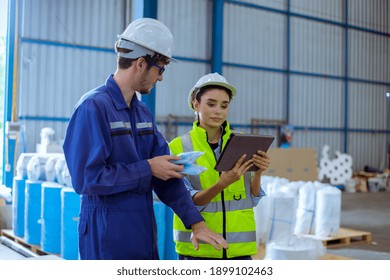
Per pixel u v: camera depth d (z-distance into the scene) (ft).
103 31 28.91
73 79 27.96
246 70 35.14
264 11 35.83
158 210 11.09
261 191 6.60
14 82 23.77
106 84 5.23
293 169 28.73
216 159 6.46
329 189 17.20
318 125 39.24
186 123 32.45
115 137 4.99
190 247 6.32
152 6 15.84
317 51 38.99
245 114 35.27
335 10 39.93
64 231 11.54
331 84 39.93
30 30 26.50
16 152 22.52
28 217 13.42
